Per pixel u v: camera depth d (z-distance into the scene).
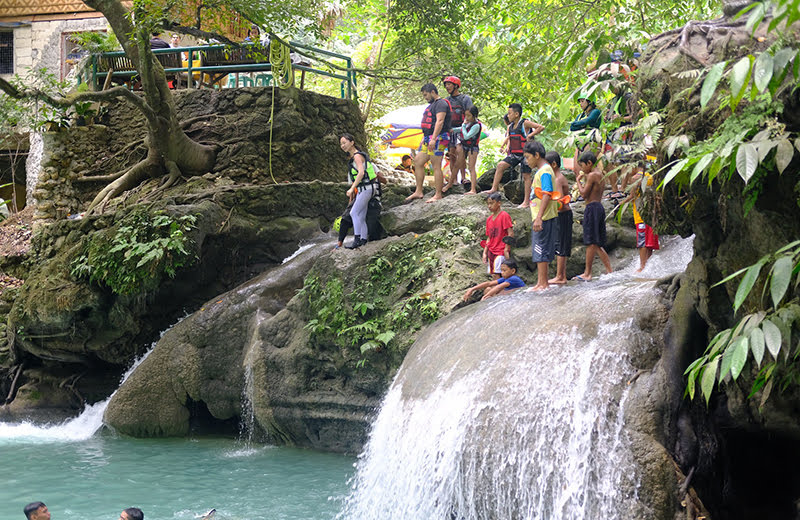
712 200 6.40
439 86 20.66
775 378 5.88
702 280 6.65
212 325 12.36
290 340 11.72
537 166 9.26
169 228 12.80
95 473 10.10
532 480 6.75
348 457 11.02
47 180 15.84
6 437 12.37
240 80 17.77
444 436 7.59
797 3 4.07
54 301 13.04
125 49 14.30
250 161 15.10
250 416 11.93
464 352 8.27
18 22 20.69
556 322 7.68
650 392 6.53
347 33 20.19
